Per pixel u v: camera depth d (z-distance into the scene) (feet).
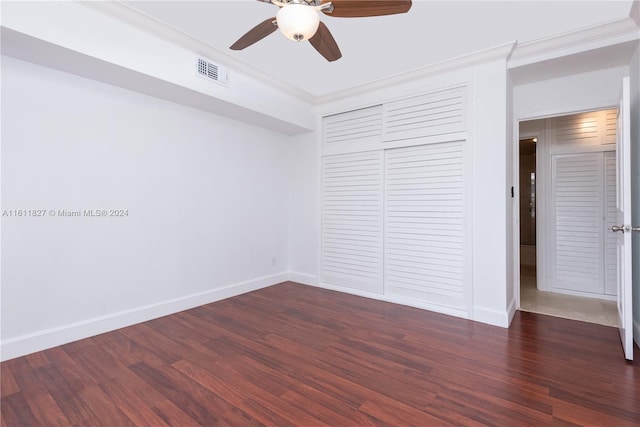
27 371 6.48
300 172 13.89
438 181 10.06
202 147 10.77
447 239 9.90
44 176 7.43
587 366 6.66
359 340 8.00
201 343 7.82
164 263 9.78
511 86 9.77
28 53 6.78
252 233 12.60
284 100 11.84
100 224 8.38
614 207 11.25
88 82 8.11
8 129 6.93
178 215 10.14
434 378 6.26
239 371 6.54
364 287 11.89
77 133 7.93
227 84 9.80
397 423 5.01
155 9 7.22
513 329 8.67
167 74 8.29
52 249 7.58
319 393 5.80
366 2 5.00
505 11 7.13
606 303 10.98
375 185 11.51
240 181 12.09
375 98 11.41
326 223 13.03
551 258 12.43
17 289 7.09
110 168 8.55
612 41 7.63
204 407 5.41
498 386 5.97
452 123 9.68
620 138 7.41
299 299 11.46
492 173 8.99
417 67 9.96
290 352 7.36
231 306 10.66
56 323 7.64
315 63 9.84
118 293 8.74
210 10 7.28
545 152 12.40
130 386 6.00
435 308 10.14
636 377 6.21
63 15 6.52
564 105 9.49
